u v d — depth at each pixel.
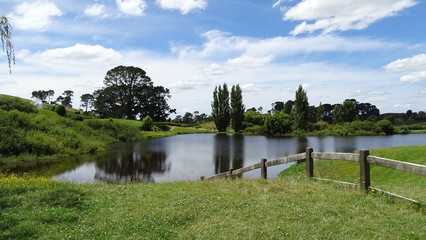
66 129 47.03
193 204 7.02
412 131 93.75
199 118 176.25
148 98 120.31
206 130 107.25
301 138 70.12
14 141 32.69
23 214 6.39
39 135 37.00
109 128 62.84
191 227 5.54
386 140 61.97
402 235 4.82
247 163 32.09
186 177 24.50
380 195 6.88
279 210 6.28
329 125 89.50
